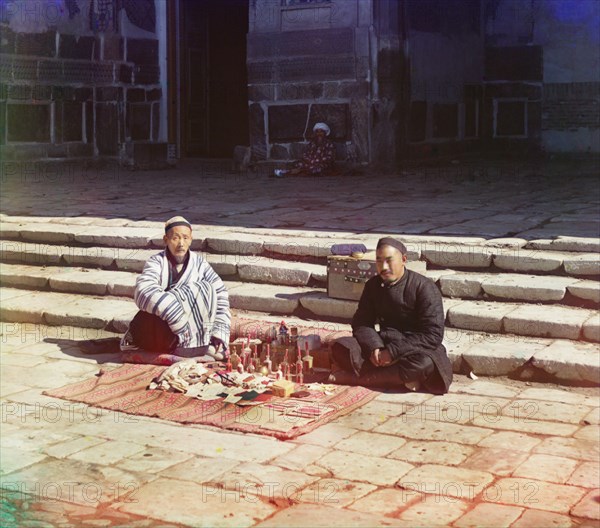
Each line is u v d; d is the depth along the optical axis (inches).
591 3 678.5
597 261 270.5
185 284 252.5
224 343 252.4
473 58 695.1
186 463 181.9
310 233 326.6
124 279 314.7
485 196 440.5
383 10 568.4
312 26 572.4
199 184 515.8
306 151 566.3
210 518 157.2
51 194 467.2
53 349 269.6
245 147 603.2
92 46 610.5
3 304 304.8
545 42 694.5
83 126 613.0
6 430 201.8
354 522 154.7
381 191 467.8
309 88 575.8
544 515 157.1
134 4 626.2
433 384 226.1
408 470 177.5
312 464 181.2
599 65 681.6
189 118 685.3
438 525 153.7
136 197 450.9
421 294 226.4
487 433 196.7
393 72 576.7
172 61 657.6
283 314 280.1
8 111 567.8
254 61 590.2
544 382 229.9
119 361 256.5
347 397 220.5
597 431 197.0
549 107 698.8
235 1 711.7
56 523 155.6
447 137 660.7
